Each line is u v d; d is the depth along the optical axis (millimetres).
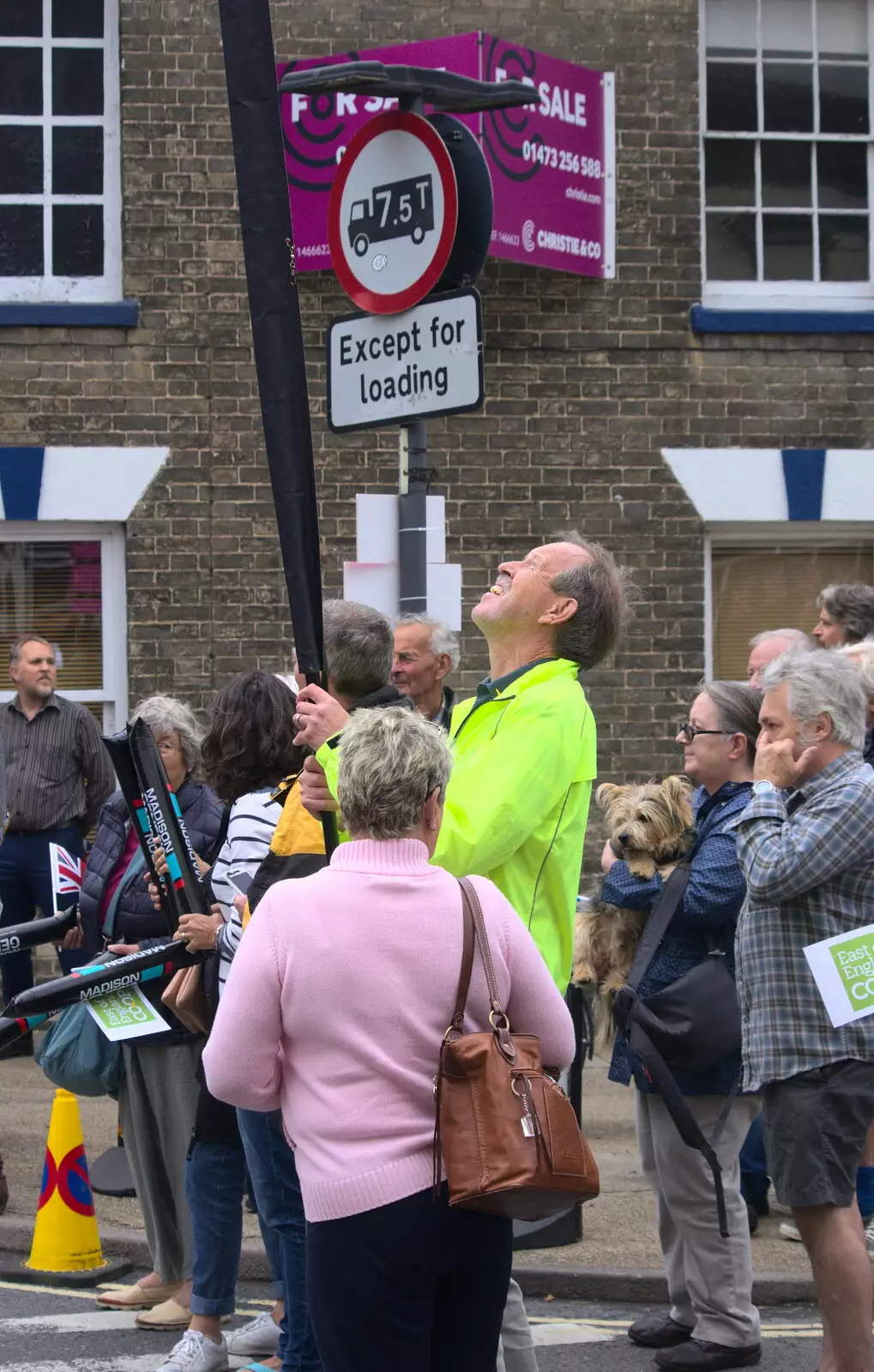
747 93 9625
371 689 4156
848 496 9367
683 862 4816
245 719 4488
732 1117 4652
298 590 3723
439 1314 2928
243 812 4336
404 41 9102
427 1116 2869
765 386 9344
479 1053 2805
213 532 9023
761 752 4207
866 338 9438
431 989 2887
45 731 8398
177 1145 4969
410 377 5578
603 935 5629
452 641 5949
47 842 8367
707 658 9453
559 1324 5133
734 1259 4629
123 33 9023
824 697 4141
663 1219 4840
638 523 9242
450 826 3484
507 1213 2814
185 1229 5051
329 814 3619
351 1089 2857
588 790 3785
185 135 9039
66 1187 5551
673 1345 4844
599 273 9164
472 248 5742
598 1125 7426
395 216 5586
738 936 4211
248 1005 2906
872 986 3992
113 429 8992
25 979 8516
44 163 9172
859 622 6535
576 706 3701
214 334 9039
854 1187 4016
